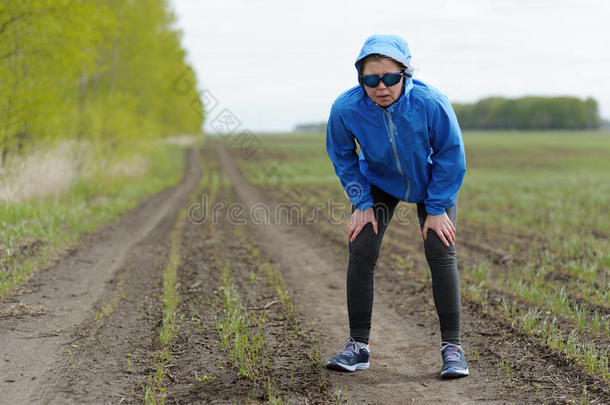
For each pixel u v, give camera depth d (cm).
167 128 3538
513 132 10450
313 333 413
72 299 493
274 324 433
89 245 777
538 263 683
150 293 523
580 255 719
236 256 734
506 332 406
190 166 3127
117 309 463
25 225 796
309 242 866
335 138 317
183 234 923
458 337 326
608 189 1781
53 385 299
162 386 302
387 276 623
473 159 4134
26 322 413
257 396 289
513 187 1944
